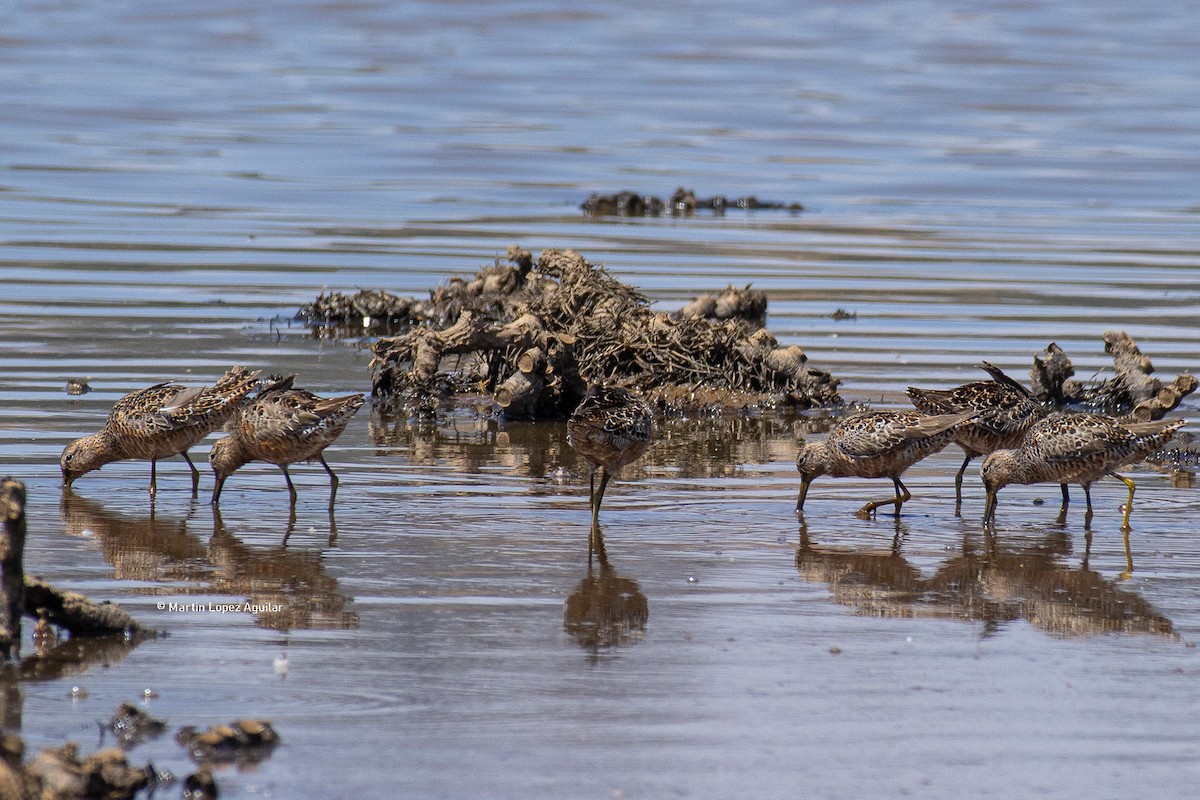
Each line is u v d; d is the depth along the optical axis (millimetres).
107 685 8906
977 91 49469
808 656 9570
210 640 9688
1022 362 19625
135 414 13266
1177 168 37125
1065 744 8312
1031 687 9102
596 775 7855
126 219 28656
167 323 21047
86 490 13562
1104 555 12000
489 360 18922
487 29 65812
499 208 31281
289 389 13156
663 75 52656
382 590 10781
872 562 11727
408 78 51062
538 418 17469
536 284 21188
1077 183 35219
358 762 7945
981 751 8211
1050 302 23375
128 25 64688
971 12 74750
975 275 25438
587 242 27828
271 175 34219
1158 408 17375
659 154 38531
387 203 31406
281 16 68938
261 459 13016
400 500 13414
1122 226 30344
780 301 23125
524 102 46500
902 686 9078
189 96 45969
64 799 7164
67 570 11125
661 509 13281
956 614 10477
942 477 14758
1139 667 9453
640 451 12391
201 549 11758
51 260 24828
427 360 18094
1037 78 52406
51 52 55031
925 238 28859
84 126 40000
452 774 7832
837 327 21531
